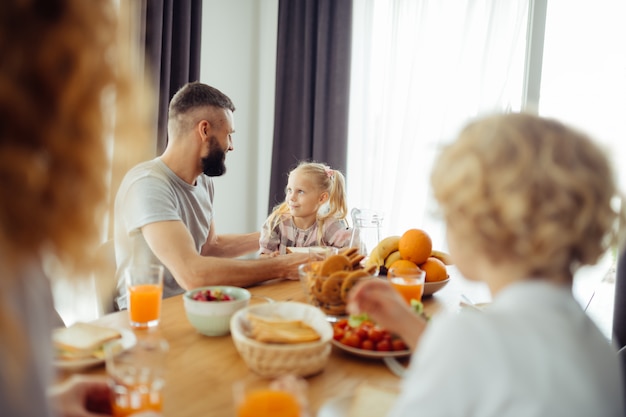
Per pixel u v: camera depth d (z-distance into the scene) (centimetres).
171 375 85
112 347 78
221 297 107
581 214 54
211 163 177
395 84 268
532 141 56
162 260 144
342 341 96
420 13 258
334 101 281
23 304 43
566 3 227
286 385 63
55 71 39
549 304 55
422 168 263
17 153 37
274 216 217
